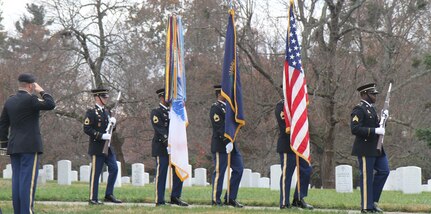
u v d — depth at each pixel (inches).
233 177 647.8
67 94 1754.4
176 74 644.1
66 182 1197.1
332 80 1433.3
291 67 614.9
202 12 1701.5
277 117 620.7
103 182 1302.9
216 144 646.5
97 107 672.4
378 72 1518.2
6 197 766.5
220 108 646.5
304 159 602.9
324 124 1547.7
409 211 637.9
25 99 489.7
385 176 588.7
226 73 632.4
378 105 1504.7
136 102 1820.9
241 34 1505.9
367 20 1594.5
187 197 751.1
